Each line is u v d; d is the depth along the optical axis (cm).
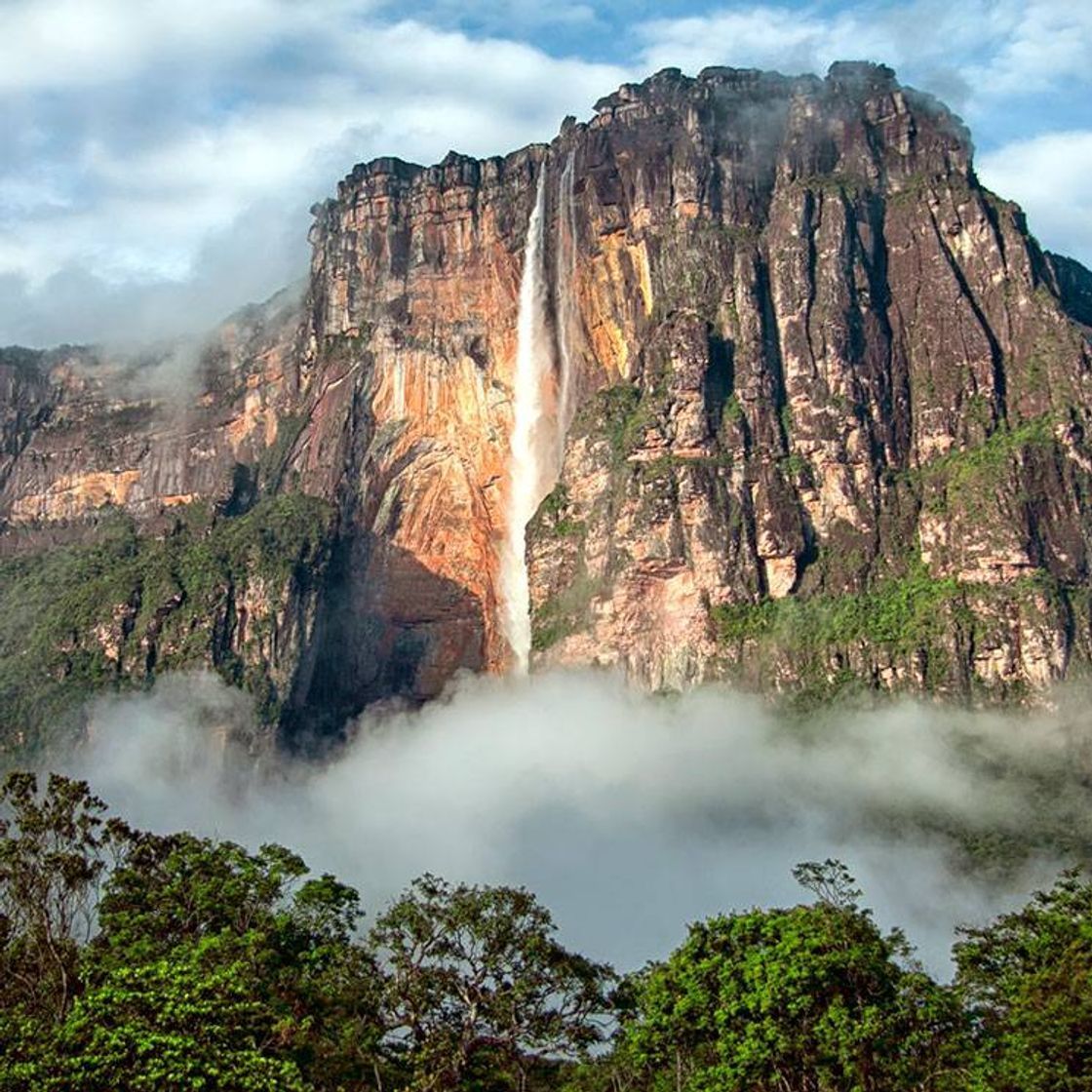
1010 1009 5850
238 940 5994
